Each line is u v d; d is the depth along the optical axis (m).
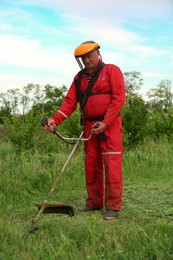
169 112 15.83
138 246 4.67
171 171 9.95
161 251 4.48
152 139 13.95
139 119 13.38
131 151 12.12
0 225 5.67
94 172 6.70
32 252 4.66
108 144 6.35
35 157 10.15
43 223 5.77
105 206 6.39
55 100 48.44
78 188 8.35
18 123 11.91
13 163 9.53
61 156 10.18
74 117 13.55
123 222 6.00
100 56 6.39
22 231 5.50
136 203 7.02
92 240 4.93
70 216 5.76
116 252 4.47
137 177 9.38
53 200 7.48
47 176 8.47
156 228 5.27
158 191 7.74
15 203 7.35
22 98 51.09
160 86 44.28
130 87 48.81
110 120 6.22
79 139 6.24
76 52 6.29
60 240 4.97
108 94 6.33
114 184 6.32
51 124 6.31
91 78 6.38
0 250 4.83
